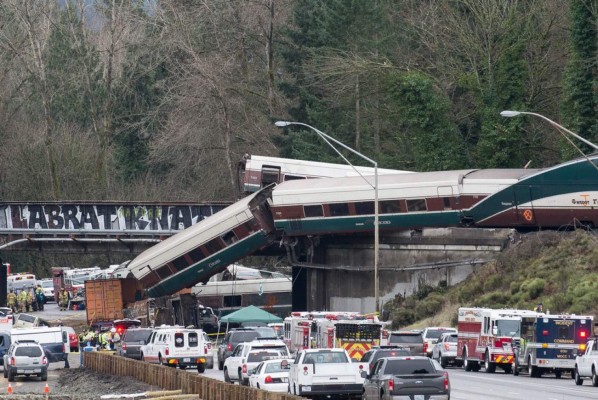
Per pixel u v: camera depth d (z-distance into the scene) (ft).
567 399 330.54
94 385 451.94
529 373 454.81
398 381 286.87
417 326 632.38
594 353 391.24
